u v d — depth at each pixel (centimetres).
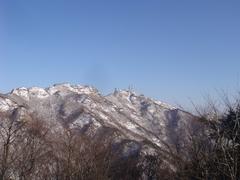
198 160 1289
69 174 2061
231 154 1205
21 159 1948
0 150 1852
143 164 1825
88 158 2109
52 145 2109
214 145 1259
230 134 1233
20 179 1917
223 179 1204
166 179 1499
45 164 2044
